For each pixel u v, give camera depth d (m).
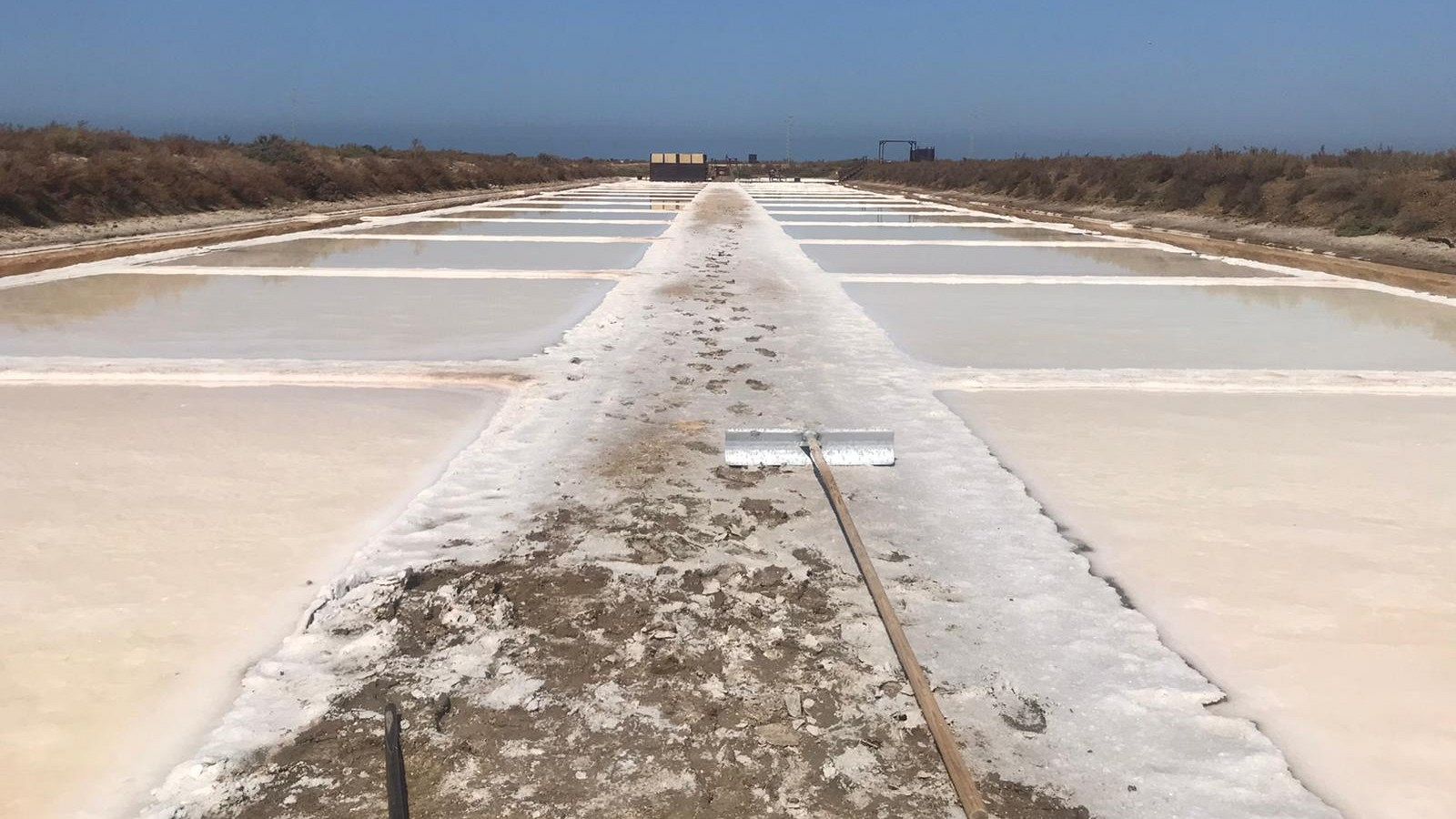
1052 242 18.56
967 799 2.51
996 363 7.87
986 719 3.00
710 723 2.97
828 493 4.82
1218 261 15.48
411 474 5.15
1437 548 4.29
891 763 2.79
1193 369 7.63
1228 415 6.40
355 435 5.82
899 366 7.70
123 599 3.71
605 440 5.70
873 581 3.78
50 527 4.38
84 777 2.69
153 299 10.67
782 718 3.00
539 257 15.19
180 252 15.48
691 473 5.16
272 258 14.64
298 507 4.66
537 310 10.23
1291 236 19.00
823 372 7.47
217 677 3.19
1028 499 4.85
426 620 3.55
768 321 9.58
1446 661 3.37
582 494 4.83
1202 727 2.97
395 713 2.57
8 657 3.29
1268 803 2.64
